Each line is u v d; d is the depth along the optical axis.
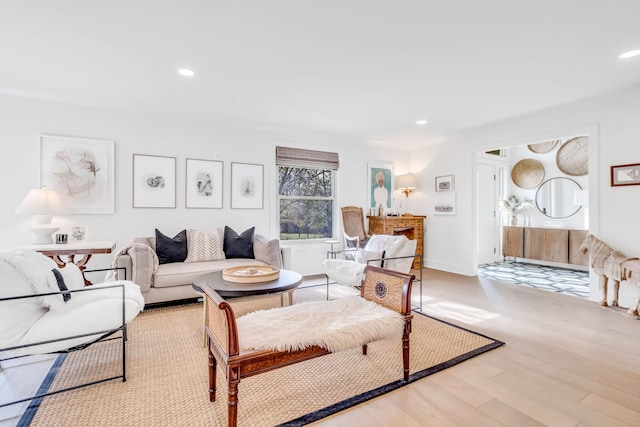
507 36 2.32
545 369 2.15
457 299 3.82
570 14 2.05
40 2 1.93
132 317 2.08
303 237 5.26
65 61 2.71
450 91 3.38
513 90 3.34
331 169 5.45
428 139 5.66
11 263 1.79
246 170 4.66
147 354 2.35
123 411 1.69
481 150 5.00
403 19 2.12
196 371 2.11
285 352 1.59
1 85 3.23
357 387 1.93
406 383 1.97
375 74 2.97
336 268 3.47
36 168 3.50
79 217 3.68
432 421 1.62
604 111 3.60
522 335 2.72
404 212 6.23
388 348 2.46
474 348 2.45
